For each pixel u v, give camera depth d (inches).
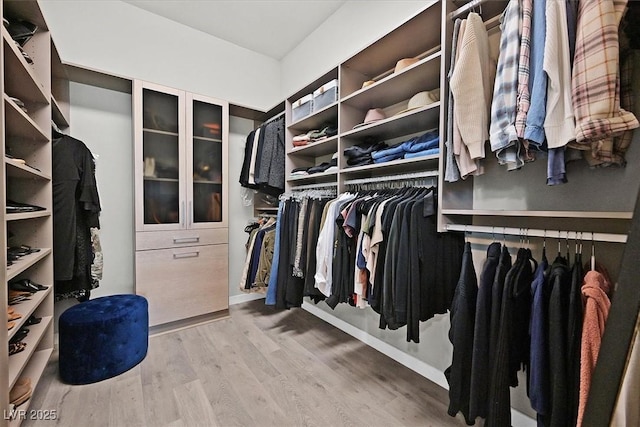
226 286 103.9
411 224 53.4
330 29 100.1
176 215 93.8
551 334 36.0
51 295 67.7
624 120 30.3
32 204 64.9
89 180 77.5
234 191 119.5
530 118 35.6
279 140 105.3
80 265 76.6
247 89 119.9
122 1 91.4
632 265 21.8
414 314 51.9
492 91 47.4
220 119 103.8
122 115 94.1
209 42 109.7
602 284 36.2
